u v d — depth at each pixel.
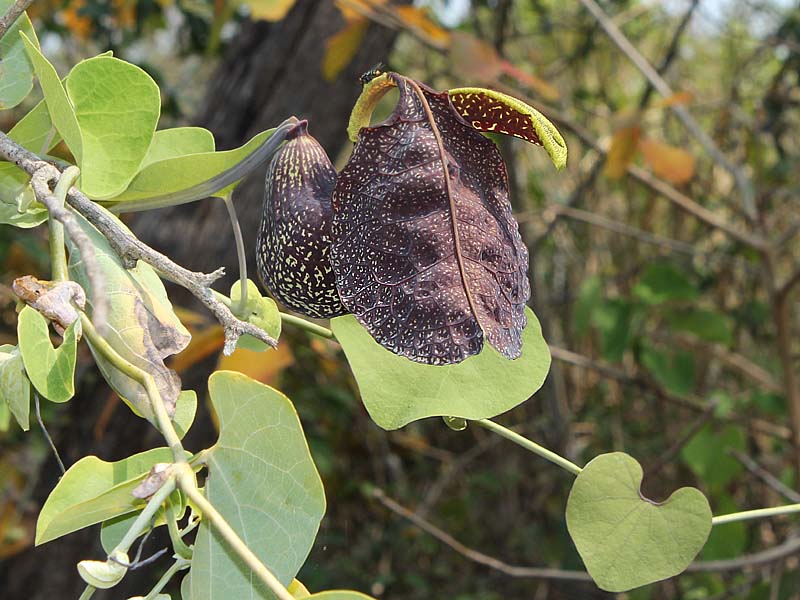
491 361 0.29
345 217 0.24
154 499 0.21
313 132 0.78
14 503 0.87
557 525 1.29
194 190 0.28
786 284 0.86
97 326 0.18
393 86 0.25
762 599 0.88
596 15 0.85
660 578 0.28
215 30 0.73
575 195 1.09
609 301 0.94
